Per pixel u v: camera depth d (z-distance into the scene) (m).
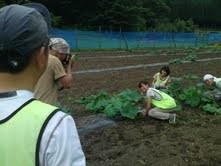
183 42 44.22
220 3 84.56
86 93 11.79
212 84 9.70
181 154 6.41
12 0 26.22
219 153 6.49
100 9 49.44
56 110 1.56
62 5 48.34
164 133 7.48
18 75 1.60
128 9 49.25
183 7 80.50
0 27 1.53
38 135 1.48
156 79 10.23
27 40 1.56
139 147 6.67
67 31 33.03
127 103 8.23
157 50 34.69
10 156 1.47
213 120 8.51
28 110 1.53
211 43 47.97
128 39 38.06
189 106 9.52
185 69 19.31
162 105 8.14
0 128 1.50
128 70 18.62
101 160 6.18
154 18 61.50
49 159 1.48
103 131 7.50
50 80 4.68
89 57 25.56
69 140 1.52
